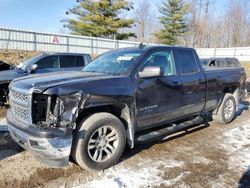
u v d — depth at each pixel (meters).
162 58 4.74
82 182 3.50
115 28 35.16
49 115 3.37
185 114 5.21
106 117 3.77
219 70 6.13
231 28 51.81
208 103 5.75
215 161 4.29
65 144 3.36
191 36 50.50
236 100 6.77
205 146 4.98
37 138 3.29
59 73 4.34
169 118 4.85
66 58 9.65
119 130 3.93
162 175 3.75
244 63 34.34
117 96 3.82
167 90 4.62
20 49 22.47
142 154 4.49
